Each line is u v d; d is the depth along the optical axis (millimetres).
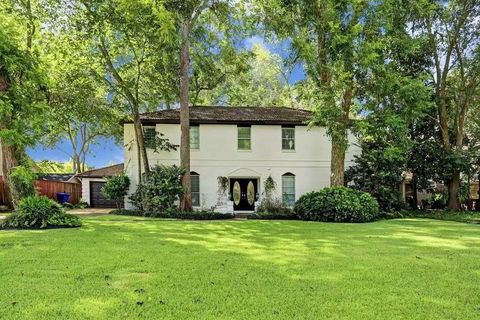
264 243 9805
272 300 4898
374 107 19109
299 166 23781
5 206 22672
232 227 13891
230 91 32031
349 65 18031
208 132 23266
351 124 19141
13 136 12344
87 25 19422
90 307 4598
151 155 22969
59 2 19016
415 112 18984
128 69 22469
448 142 23797
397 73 19656
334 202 17406
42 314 4359
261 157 23547
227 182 23172
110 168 31156
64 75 20234
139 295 5082
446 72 23656
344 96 19516
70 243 9438
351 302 4832
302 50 18344
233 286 5543
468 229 13547
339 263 7191
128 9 18016
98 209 26891
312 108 20938
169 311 4473
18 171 13156
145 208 20047
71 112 20312
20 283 5660
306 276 6156
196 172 23062
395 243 9875
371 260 7508
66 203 27828
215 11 21703
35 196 13664
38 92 14086
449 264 7160
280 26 19188
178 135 23062
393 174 21000
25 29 18906
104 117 22188
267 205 20984
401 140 19391
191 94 30141
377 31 18859
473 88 23281
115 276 6109
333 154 19938
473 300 4949
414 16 21578
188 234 11664
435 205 26094
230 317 4293
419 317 4324
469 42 22641
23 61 12609
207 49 25906
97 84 21812
